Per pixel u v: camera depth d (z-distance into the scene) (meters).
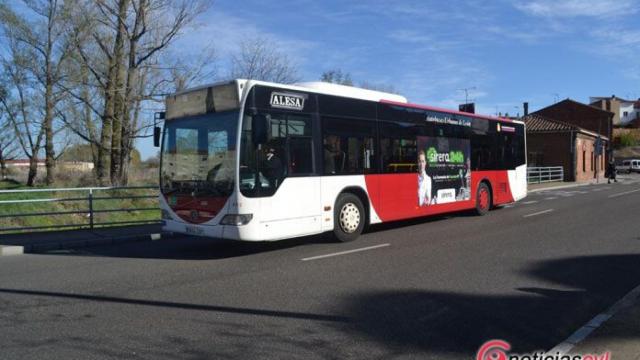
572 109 63.22
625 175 59.88
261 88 9.05
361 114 11.10
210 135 9.15
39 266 9.13
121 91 21.64
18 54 23.30
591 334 4.95
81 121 23.44
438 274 7.59
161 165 9.97
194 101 9.52
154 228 13.52
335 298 6.35
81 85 22.94
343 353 4.57
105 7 21.30
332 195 10.30
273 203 9.07
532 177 38.31
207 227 9.02
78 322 5.58
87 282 7.59
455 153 14.05
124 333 5.18
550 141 45.44
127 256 9.94
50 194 17.31
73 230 13.12
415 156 12.57
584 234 11.35
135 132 22.17
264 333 5.11
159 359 4.47
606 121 61.31
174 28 21.89
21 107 24.56
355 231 10.88
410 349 4.65
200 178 9.23
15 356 4.59
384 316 5.61
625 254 9.00
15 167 32.91
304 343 4.82
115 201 18.59
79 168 29.33
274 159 9.16
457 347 4.70
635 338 4.82
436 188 13.25
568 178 44.62
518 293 6.49
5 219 15.09
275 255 9.42
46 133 23.80
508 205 19.08
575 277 7.34
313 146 9.95
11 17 22.64
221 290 6.85
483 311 5.76
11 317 5.81
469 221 14.04
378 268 8.08
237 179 8.62
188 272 8.13
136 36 21.47
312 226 9.84
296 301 6.23
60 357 4.55
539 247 9.78
